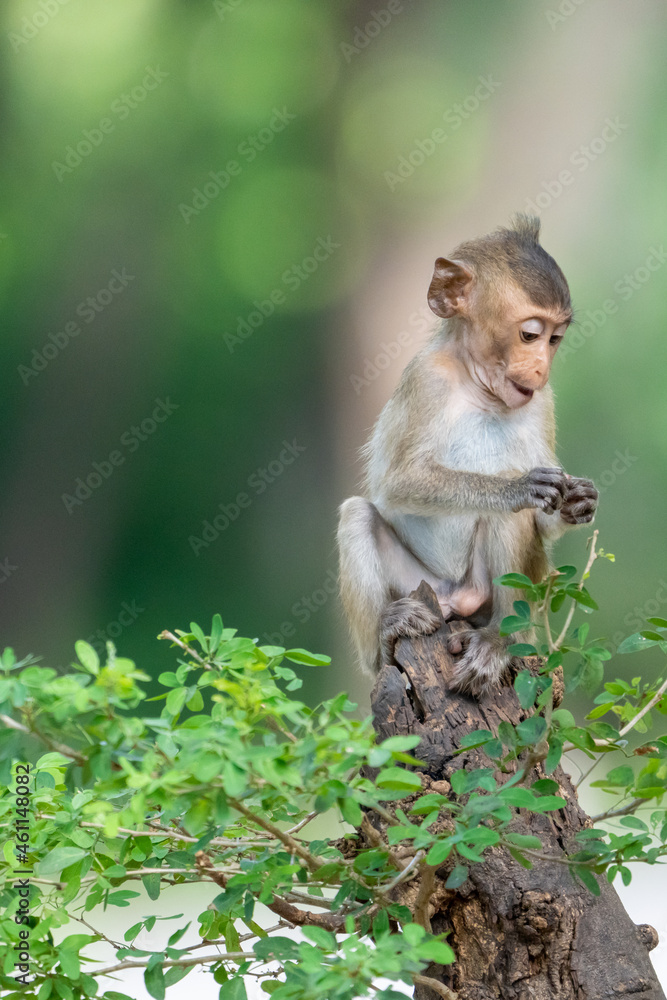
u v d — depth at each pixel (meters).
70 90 21.30
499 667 5.48
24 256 20.55
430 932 4.28
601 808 9.31
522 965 4.38
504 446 7.18
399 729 5.15
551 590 4.54
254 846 4.64
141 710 16.17
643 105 20.19
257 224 20.77
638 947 4.46
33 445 19.86
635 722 4.83
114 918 8.96
